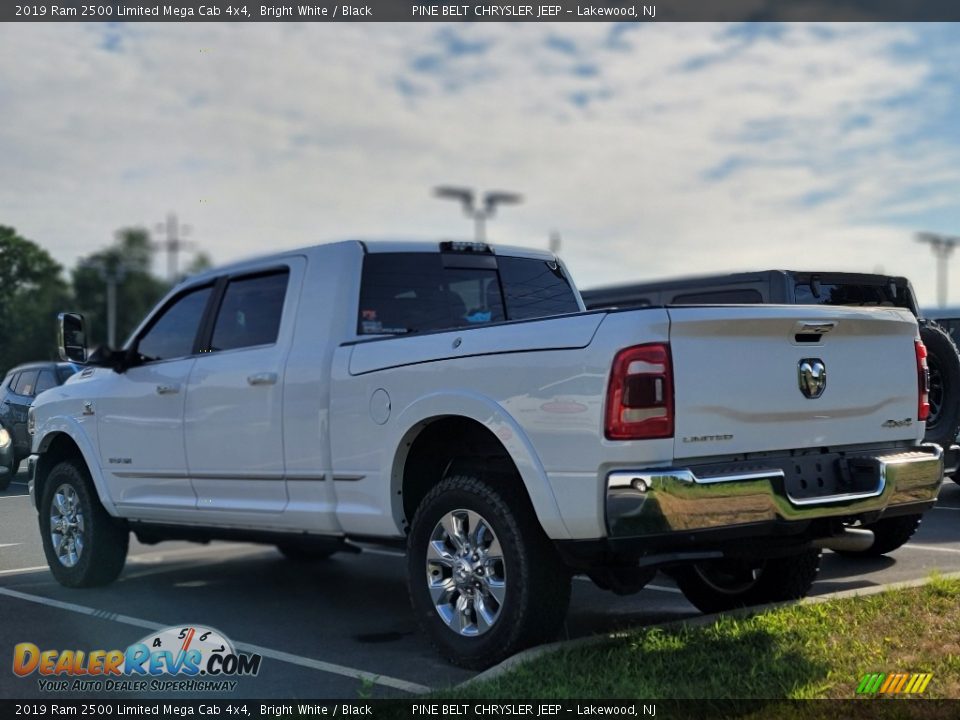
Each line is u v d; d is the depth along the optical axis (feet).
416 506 16.58
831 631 15.28
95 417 21.62
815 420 14.97
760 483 13.84
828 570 21.33
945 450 23.89
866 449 15.83
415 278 19.07
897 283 25.63
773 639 14.85
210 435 19.25
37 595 21.27
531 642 14.47
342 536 17.43
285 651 16.58
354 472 16.80
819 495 14.71
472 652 14.82
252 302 19.60
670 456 13.44
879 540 21.81
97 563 21.54
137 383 20.83
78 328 21.01
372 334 18.15
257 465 18.43
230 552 27.86
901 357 16.35
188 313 20.76
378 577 23.80
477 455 16.07
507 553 14.44
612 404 13.34
